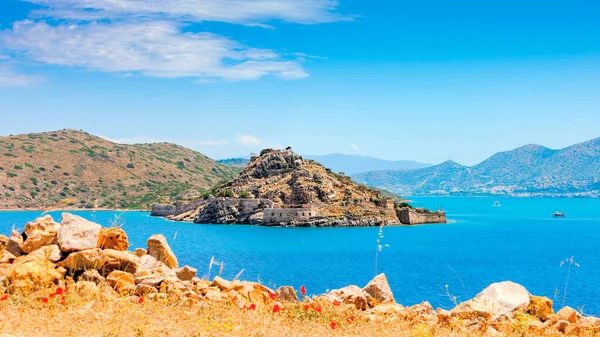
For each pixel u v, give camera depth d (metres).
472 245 173.12
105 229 30.05
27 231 29.81
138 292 25.77
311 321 24.19
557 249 163.75
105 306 22.89
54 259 26.97
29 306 21.94
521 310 27.58
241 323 22.36
